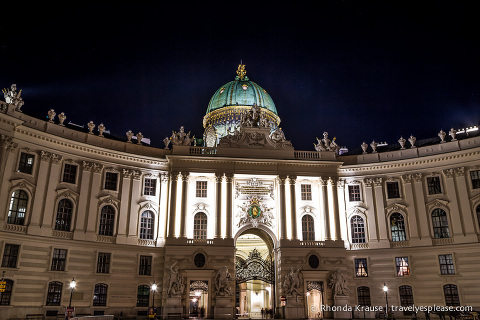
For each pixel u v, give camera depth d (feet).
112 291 144.56
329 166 169.78
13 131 133.59
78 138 151.94
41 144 142.00
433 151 163.53
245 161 164.35
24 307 126.21
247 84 210.18
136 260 151.02
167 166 165.48
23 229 131.44
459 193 154.20
